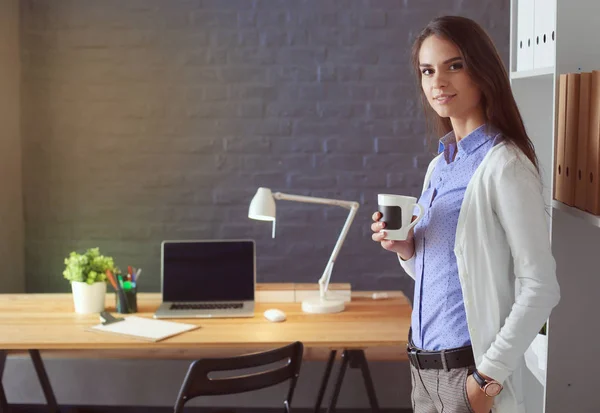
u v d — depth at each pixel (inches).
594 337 68.7
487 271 60.6
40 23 153.1
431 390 64.3
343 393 134.4
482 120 63.7
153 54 153.0
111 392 136.2
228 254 118.0
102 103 154.1
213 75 153.2
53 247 157.1
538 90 82.1
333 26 151.6
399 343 98.3
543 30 74.2
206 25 152.4
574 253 68.6
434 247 63.8
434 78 62.4
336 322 107.8
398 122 152.7
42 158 155.5
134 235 156.3
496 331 60.6
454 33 61.1
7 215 150.6
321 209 154.7
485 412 61.1
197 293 117.1
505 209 59.2
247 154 154.3
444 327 62.9
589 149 60.1
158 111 154.0
